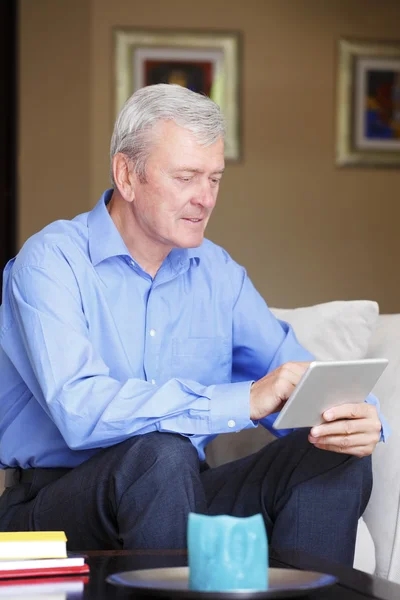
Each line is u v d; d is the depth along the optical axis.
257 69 5.37
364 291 5.44
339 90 5.42
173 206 1.94
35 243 1.98
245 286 2.24
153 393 1.73
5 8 5.19
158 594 1.11
